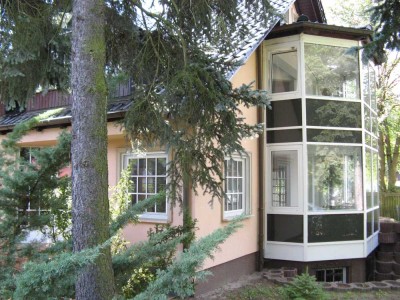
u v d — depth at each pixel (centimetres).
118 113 687
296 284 703
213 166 561
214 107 525
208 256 237
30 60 543
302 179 955
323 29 971
